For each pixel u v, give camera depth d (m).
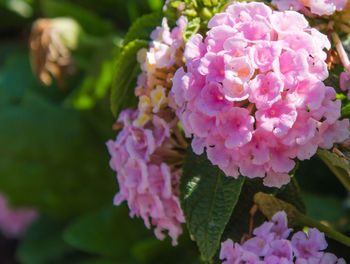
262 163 0.19
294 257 0.20
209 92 0.20
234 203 0.20
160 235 0.23
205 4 0.21
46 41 0.39
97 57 0.39
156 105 0.21
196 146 0.20
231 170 0.20
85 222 0.41
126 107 0.24
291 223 0.22
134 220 0.40
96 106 0.40
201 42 0.20
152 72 0.21
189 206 0.21
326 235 0.21
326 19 0.21
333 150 0.20
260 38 0.20
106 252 0.39
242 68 0.19
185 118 0.20
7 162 0.42
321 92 0.19
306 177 0.35
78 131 0.42
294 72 0.19
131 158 0.22
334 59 0.21
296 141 0.19
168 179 0.21
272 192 0.21
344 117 0.21
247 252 0.20
